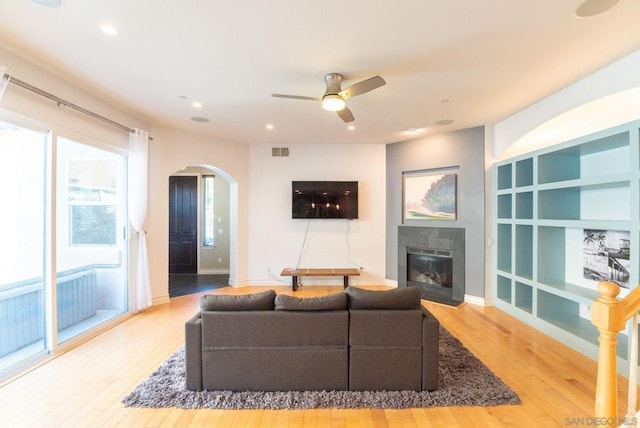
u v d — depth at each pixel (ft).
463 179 15.89
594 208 11.41
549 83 10.16
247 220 19.43
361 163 19.62
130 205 13.64
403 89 10.64
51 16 6.75
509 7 6.38
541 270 12.31
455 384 8.04
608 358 3.93
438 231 16.79
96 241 13.00
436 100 11.71
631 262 8.47
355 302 8.05
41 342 9.72
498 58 8.53
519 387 8.01
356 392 7.70
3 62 8.19
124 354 9.93
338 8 6.43
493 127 15.08
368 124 14.99
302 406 7.19
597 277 10.87
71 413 6.93
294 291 18.33
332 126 15.38
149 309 14.74
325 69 9.22
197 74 9.64
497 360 9.52
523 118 12.84
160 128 15.51
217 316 7.75
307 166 19.58
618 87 8.66
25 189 9.37
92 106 11.42
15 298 9.11
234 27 7.15
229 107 12.65
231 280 19.61
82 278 12.16
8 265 9.00
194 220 23.76
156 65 9.06
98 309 13.12
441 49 8.06
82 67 9.21
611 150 10.80
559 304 12.29
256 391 7.75
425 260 17.83
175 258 23.71
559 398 7.52
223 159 18.21
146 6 6.39
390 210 19.30
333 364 7.78
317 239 19.67
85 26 7.13
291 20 6.86
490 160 15.10
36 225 9.63
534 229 12.33
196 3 6.28
